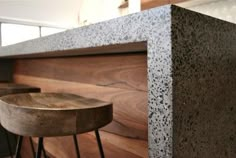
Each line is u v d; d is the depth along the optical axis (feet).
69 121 2.01
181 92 1.47
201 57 1.66
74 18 15.93
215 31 1.83
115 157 3.39
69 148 4.62
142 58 2.90
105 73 3.52
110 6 11.50
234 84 2.17
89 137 4.06
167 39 1.40
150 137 1.53
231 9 5.44
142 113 2.90
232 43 2.10
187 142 1.53
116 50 2.69
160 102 1.45
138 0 7.23
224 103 2.04
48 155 5.37
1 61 6.79
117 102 3.30
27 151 6.39
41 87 5.40
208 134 1.81
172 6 1.39
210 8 5.78
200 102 1.68
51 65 4.97
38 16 15.79
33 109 2.00
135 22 1.61
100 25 1.93
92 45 2.03
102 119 2.26
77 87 4.16
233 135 2.21
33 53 3.56
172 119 1.40
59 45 2.61
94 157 3.93
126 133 3.16
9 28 15.85
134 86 3.01
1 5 14.38
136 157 3.02
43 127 1.99
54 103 2.73
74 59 4.24
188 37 1.51
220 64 1.93
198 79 1.64
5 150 6.66
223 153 2.06
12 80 6.98
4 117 2.26
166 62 1.41
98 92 3.66
